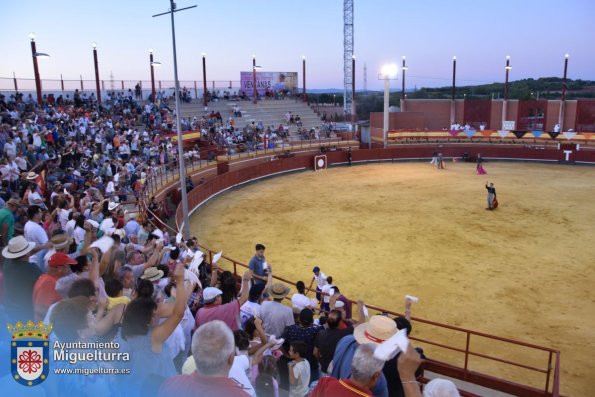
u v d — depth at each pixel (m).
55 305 3.97
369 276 17.98
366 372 3.24
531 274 17.98
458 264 19.17
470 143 52.94
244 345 5.68
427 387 3.71
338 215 27.67
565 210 27.83
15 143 19.66
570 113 53.62
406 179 39.31
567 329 13.66
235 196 34.34
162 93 53.41
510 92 91.25
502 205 29.30
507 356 12.25
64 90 46.38
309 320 7.29
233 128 48.28
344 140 53.78
